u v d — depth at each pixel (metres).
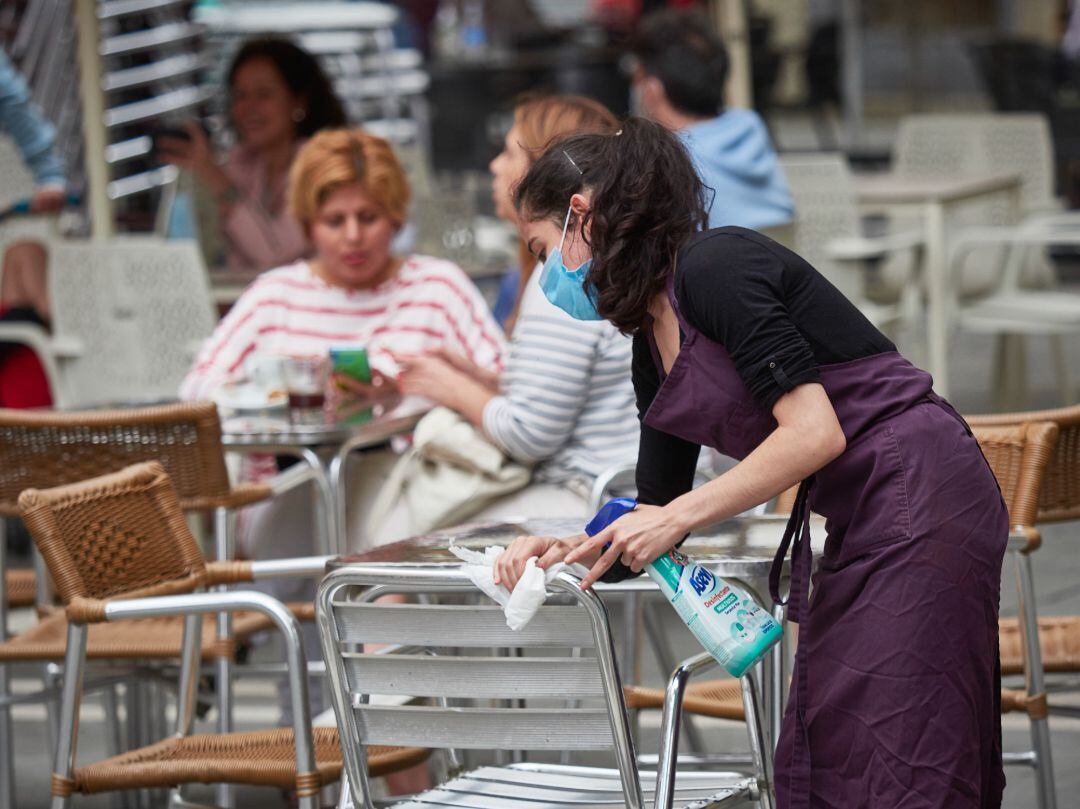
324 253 14.16
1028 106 33.72
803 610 7.55
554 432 11.92
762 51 41.75
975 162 24.22
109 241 18.70
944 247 20.41
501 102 40.22
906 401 7.52
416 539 8.79
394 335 14.25
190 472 11.60
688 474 8.22
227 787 10.54
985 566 7.46
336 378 13.59
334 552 12.38
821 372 7.50
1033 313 20.91
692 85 16.00
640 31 16.38
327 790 12.05
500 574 7.48
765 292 7.29
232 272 19.22
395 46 39.88
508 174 12.20
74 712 9.21
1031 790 12.41
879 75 46.12
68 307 18.58
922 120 24.45
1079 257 34.53
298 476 12.42
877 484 7.45
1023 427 9.98
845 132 43.28
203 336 18.25
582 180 7.68
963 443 7.56
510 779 8.64
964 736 7.33
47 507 9.46
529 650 11.12
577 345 11.83
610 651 7.38
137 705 13.02
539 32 43.97
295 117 19.11
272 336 14.39
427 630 7.71
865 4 45.44
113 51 25.64
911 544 7.38
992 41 34.44
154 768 9.15
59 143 25.08
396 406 13.23
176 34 26.55
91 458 11.63
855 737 7.40
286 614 8.80
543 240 7.89
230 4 33.03
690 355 7.46
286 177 19.16
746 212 15.87
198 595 8.95
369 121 35.38
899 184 21.78
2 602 12.34
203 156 19.31
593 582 7.35
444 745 7.80
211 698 12.27
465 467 12.08
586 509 11.95
